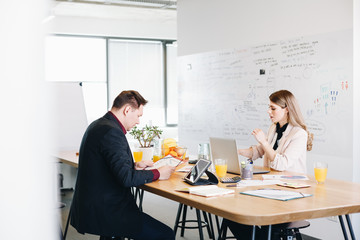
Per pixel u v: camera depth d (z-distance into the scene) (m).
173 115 8.99
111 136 2.20
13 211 0.40
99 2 6.71
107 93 8.37
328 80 3.69
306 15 3.90
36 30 0.41
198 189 2.01
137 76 8.64
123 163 2.15
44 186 0.41
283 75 4.21
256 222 1.53
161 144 3.06
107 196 2.16
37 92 0.41
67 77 8.05
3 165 0.40
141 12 7.54
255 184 2.22
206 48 5.48
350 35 3.45
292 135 2.82
